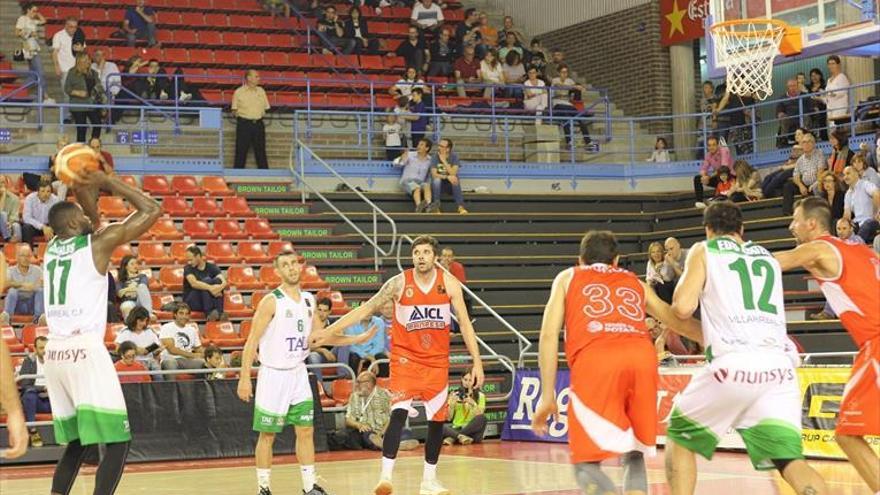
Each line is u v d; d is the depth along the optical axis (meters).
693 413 7.69
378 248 21.42
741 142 24.36
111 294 17.97
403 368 11.05
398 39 29.64
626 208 25.11
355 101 26.86
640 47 28.72
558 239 23.42
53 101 24.48
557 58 28.39
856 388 7.75
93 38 26.34
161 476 13.75
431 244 11.04
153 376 16.33
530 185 25.67
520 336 18.61
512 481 12.45
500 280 21.81
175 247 20.47
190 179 22.62
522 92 27.78
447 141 23.89
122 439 8.42
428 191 23.52
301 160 23.61
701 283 7.56
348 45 28.31
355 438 16.67
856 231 19.02
